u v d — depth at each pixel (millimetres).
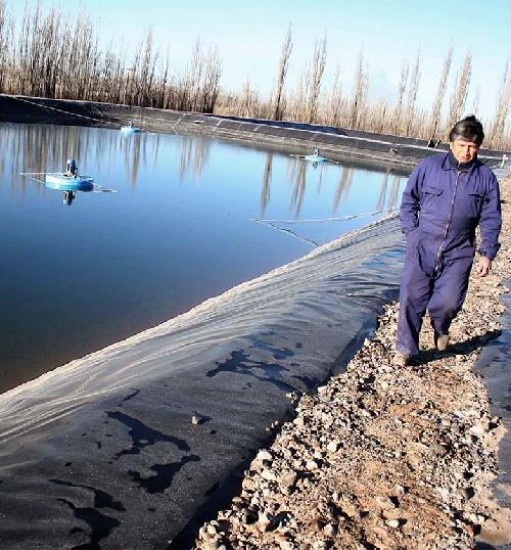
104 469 2801
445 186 3789
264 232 14680
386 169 32062
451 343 5000
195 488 2758
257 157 29891
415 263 4039
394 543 2473
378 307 6133
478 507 2744
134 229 13242
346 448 3234
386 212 19672
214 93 47219
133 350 5387
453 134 3703
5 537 2316
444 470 3045
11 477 2697
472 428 3512
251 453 3125
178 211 15828
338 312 5684
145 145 29078
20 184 16562
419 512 2684
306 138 37875
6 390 5828
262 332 4867
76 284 9211
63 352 6820
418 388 4070
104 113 37625
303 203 19641
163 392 3619
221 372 4008
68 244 11430
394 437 3377
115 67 42406
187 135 36688
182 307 8742
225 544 2438
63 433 3092
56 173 18609
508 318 5699
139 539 2406
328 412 3654
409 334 4344
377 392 4016
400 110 48312
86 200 15555
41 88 38375
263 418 3482
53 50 38344
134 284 9555
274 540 2473
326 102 49312
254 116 49500
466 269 3988
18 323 7477
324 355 4566
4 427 3553
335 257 10070
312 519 2602
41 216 13352
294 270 9664
